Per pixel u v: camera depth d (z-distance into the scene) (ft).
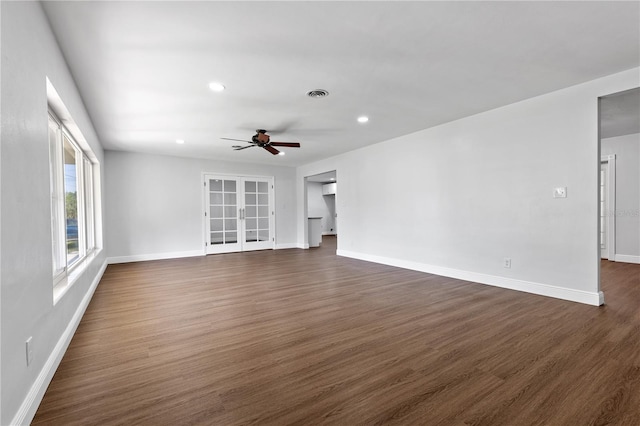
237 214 25.84
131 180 21.39
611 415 5.09
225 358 7.22
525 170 12.35
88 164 16.10
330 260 21.13
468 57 8.91
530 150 12.19
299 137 17.83
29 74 5.54
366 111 13.39
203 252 24.03
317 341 8.12
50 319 6.47
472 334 8.43
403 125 15.61
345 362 6.99
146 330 8.94
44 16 6.48
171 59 8.69
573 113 11.02
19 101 5.03
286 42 7.98
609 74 10.11
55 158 9.32
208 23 7.10
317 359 7.14
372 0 6.42
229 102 12.05
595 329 8.61
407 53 8.64
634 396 5.58
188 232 23.50
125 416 5.17
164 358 7.24
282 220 28.14
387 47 8.32
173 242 22.90
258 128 15.70
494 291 12.67
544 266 11.89
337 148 20.86
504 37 7.91
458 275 14.98
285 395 5.76
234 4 6.45
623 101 12.43
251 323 9.45
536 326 8.90
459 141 14.74
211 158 24.13
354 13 6.85
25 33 5.38
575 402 5.45
